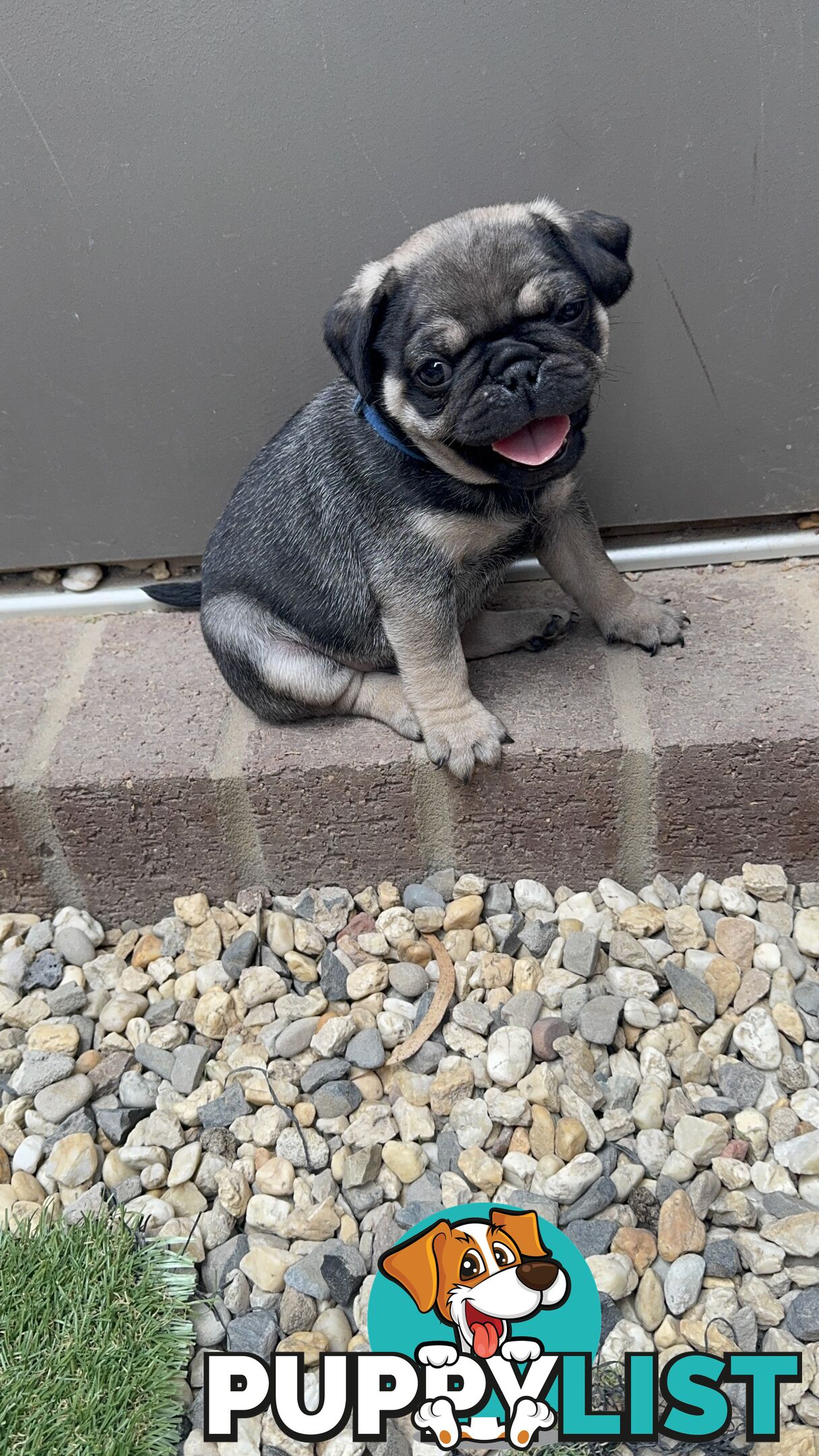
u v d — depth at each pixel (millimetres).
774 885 435
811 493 505
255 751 446
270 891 475
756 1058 380
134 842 459
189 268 461
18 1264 343
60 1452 301
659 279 454
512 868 462
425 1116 378
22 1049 423
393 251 447
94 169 439
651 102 420
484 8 403
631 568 524
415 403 365
